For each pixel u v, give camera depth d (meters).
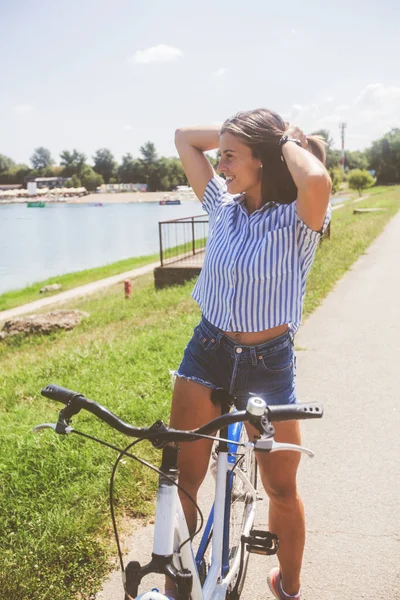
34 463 4.09
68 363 7.33
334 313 9.03
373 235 20.20
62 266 32.72
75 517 3.45
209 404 2.39
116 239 46.38
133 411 4.96
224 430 2.35
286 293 2.27
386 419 5.04
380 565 3.20
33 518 3.46
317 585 3.07
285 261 2.24
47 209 116.56
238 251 2.27
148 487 3.84
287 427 2.39
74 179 196.25
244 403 2.40
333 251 15.70
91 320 12.13
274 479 2.49
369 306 9.38
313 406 1.77
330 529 3.53
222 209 2.46
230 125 2.29
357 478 4.09
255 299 2.26
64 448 4.24
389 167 140.00
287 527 2.61
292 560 2.66
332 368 6.45
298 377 6.21
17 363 9.32
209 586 2.22
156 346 7.24
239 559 2.70
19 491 3.74
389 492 3.90
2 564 3.08
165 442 1.80
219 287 2.33
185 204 124.44
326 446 4.58
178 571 1.81
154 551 1.80
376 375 6.16
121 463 4.02
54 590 2.95
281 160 2.28
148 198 158.25
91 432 4.54
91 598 2.96
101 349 7.88
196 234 42.03
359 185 81.06
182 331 8.05
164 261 16.92
